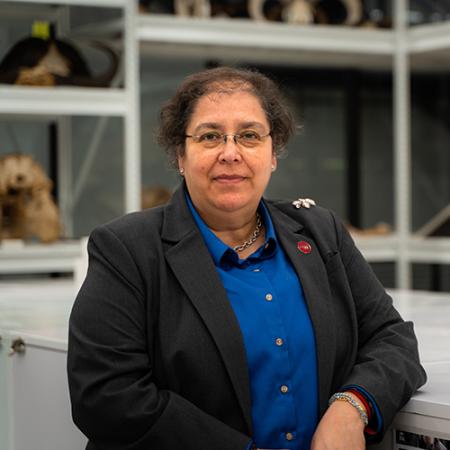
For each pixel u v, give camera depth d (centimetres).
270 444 168
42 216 404
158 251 170
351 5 492
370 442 168
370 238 493
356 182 545
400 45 497
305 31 475
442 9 503
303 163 535
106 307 164
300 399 170
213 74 176
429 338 223
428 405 162
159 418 159
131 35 424
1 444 229
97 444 165
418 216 551
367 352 178
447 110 554
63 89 410
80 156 441
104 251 169
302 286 175
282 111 180
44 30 417
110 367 161
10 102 402
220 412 165
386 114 551
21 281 404
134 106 423
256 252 178
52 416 207
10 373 221
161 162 498
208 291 167
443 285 512
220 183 171
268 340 168
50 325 229
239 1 470
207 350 163
